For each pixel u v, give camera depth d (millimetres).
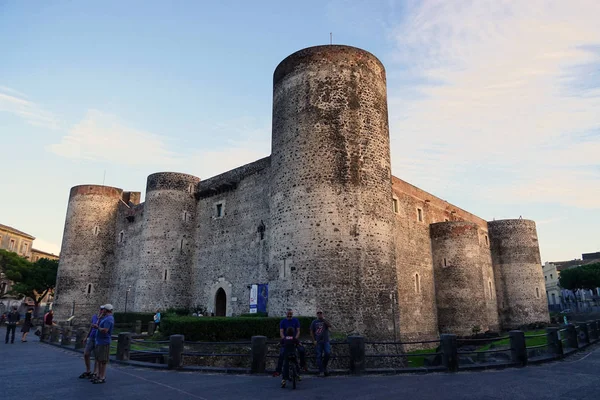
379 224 21016
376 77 23203
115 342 21672
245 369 12516
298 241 20359
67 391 9734
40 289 50656
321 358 12250
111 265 42312
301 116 21906
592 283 57906
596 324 21922
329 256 19641
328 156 20906
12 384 10609
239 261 29344
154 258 32406
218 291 30422
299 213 20688
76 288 40125
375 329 19406
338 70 22047
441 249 33844
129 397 9125
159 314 28719
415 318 30219
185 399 8969
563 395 9125
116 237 43000
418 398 8961
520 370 12617
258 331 18031
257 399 8977
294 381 10172
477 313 31562
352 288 19406
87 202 42469
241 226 30000
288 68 23188
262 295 26469
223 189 32438
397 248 30328
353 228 20156
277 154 22672
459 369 12594
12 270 46969
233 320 17859
